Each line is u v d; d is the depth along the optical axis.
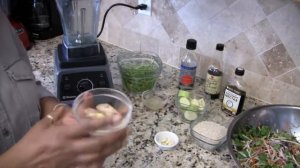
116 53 1.35
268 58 0.98
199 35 1.12
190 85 1.08
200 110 0.94
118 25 1.36
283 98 0.99
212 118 0.95
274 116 0.93
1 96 0.65
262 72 1.01
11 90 0.67
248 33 0.99
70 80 0.93
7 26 0.74
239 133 0.86
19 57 0.75
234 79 0.98
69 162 0.50
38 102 0.75
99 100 0.61
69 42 0.97
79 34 1.02
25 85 0.71
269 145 0.83
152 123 0.92
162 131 0.88
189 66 1.07
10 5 1.28
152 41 1.28
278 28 0.92
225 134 0.84
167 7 1.16
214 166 0.77
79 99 0.59
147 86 1.06
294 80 0.95
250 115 0.90
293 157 0.80
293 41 0.91
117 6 1.32
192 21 1.11
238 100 0.93
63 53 0.96
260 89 1.03
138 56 1.18
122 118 0.54
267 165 0.77
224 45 1.05
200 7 1.07
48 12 1.36
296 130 0.92
